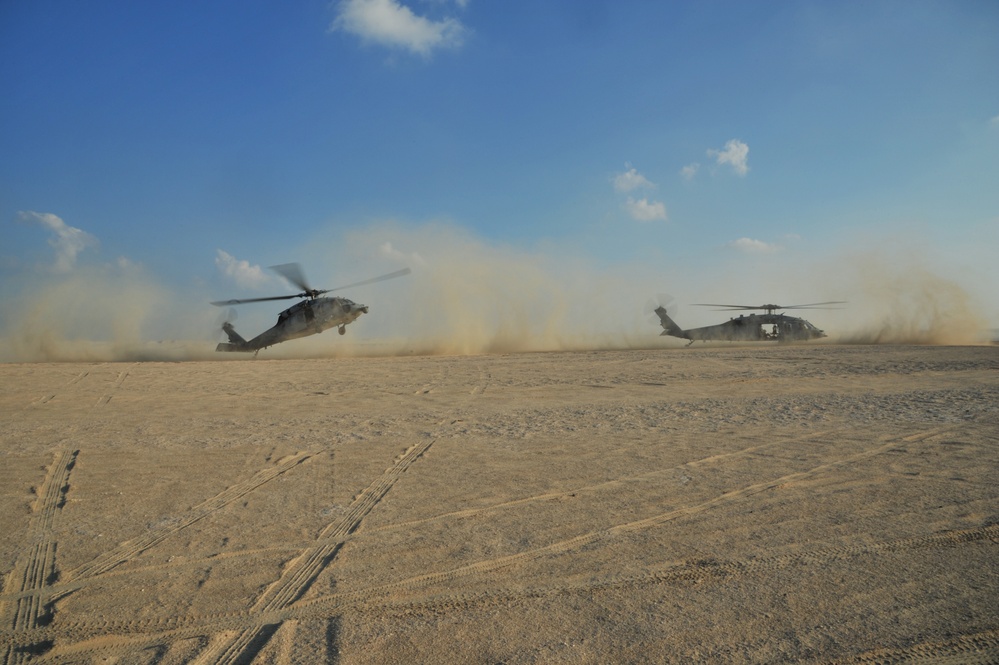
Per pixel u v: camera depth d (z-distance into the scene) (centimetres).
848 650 417
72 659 426
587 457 962
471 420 1298
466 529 660
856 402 1424
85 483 859
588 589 516
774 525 651
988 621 450
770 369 2181
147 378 2103
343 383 1948
